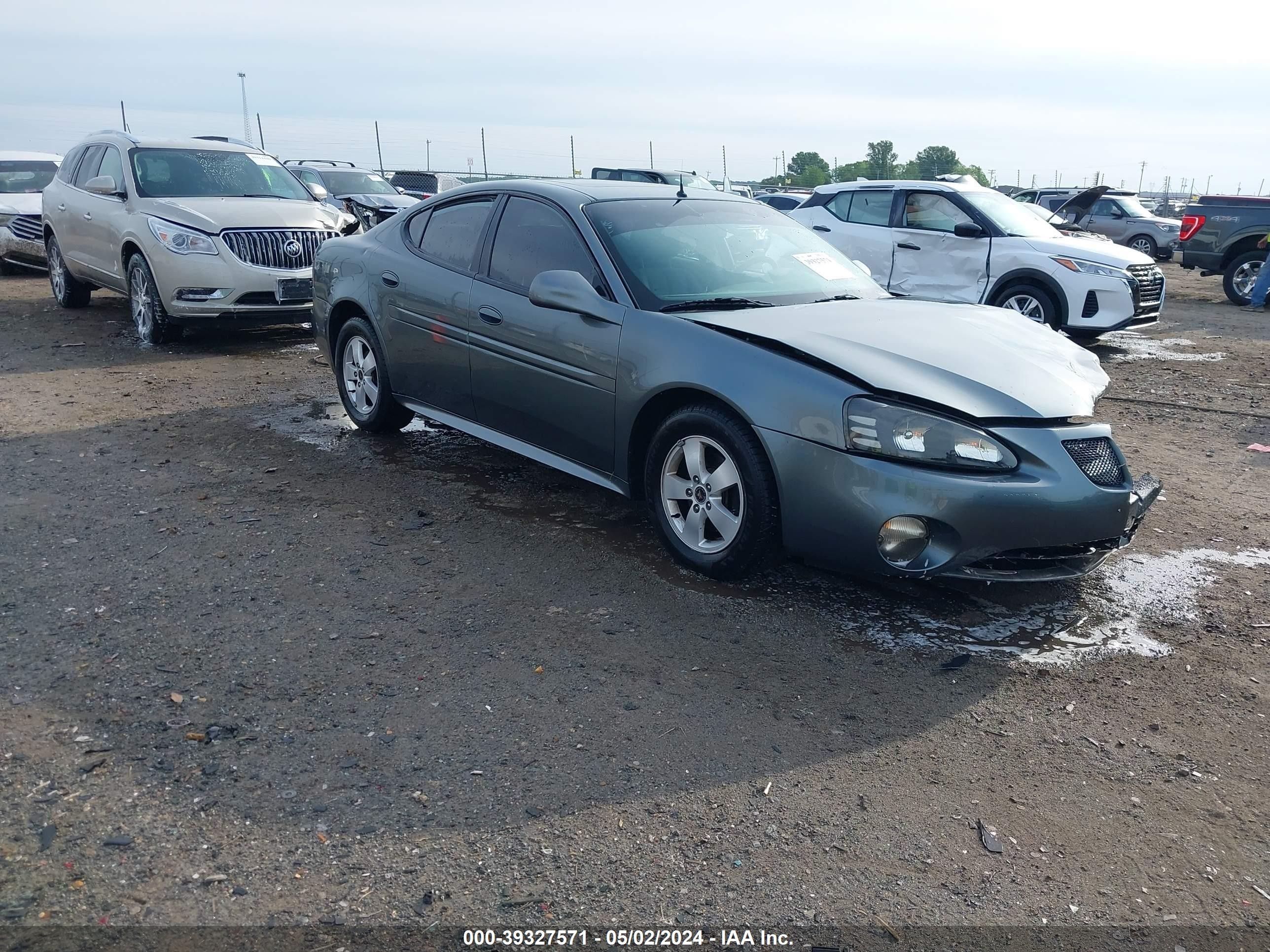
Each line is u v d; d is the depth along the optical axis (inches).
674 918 90.0
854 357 147.4
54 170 605.0
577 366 173.5
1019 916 91.3
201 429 249.3
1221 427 279.1
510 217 197.0
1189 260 610.2
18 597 150.8
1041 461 139.6
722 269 181.8
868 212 443.8
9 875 92.9
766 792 108.0
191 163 379.9
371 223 656.4
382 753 113.0
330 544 174.1
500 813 103.3
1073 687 132.1
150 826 100.0
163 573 160.9
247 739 115.3
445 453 232.5
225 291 337.1
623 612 149.9
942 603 155.5
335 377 269.0
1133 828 104.2
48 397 278.4
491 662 134.3
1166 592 162.9
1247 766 115.6
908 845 100.4
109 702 122.5
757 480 148.3
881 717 123.6
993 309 188.9
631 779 109.5
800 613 150.7
